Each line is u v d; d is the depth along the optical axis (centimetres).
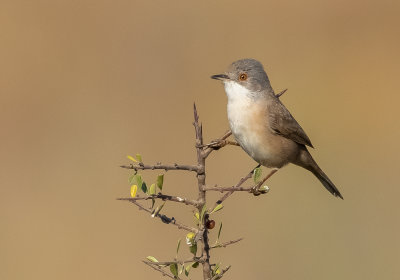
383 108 1717
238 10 1925
